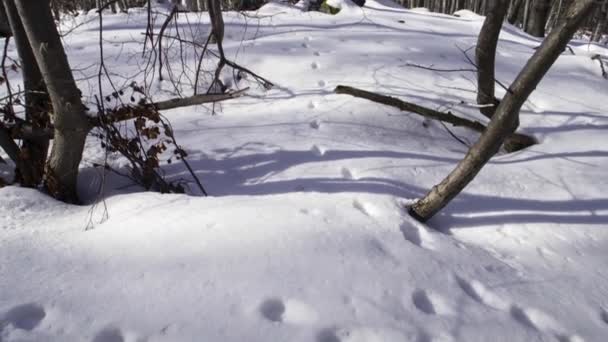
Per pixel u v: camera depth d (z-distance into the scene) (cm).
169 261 225
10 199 301
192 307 193
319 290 211
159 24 784
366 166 404
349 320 196
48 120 355
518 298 241
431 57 686
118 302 195
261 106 536
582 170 430
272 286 210
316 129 477
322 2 1022
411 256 255
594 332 225
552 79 631
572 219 354
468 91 588
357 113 516
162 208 290
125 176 371
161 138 449
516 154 472
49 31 284
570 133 504
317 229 264
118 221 276
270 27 802
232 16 853
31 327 180
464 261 269
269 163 407
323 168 398
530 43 898
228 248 236
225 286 207
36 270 216
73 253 235
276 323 190
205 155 420
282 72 614
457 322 209
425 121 529
